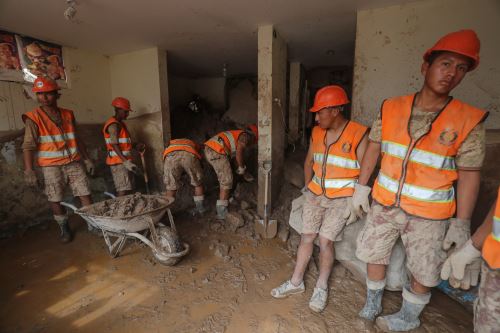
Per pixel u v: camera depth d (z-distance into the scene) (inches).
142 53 159.5
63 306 80.5
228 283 89.6
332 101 68.7
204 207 143.9
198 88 276.8
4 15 108.0
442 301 78.2
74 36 133.3
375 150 65.5
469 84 94.5
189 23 119.0
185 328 71.6
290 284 82.2
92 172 131.2
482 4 90.4
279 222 128.1
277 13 109.3
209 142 129.4
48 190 113.1
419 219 57.9
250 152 191.5
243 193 163.3
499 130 91.2
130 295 84.8
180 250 96.4
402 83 104.2
